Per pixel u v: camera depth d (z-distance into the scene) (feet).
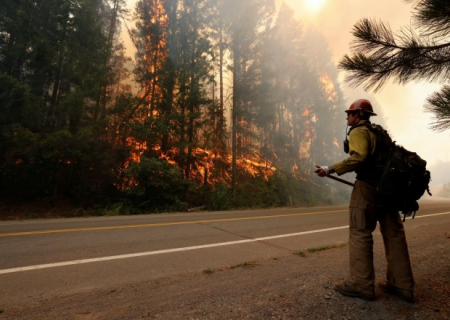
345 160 7.18
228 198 50.29
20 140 36.78
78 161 44.24
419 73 8.83
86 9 46.78
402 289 7.50
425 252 13.55
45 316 6.91
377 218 7.81
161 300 7.84
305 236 18.61
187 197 49.96
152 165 43.42
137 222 24.07
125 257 12.64
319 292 8.15
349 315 6.70
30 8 44.16
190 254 13.35
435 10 6.93
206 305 7.39
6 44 45.88
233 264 11.79
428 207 48.91
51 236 17.12
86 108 43.21
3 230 19.27
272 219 27.55
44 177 42.22
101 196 44.57
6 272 10.36
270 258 12.81
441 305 7.21
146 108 55.62
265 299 7.72
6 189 40.91
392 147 7.28
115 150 51.03
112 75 50.14
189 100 56.08
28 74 45.37
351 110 8.04
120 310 7.19
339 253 13.83
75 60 44.37
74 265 11.34
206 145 57.93
